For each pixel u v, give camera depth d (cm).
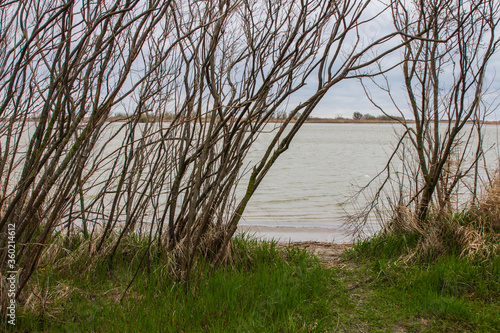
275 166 1833
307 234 756
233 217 431
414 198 529
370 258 495
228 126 423
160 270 417
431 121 553
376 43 340
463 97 488
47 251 432
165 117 484
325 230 789
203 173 438
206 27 360
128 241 486
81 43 301
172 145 451
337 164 1917
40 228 476
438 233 496
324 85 383
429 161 536
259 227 816
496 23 491
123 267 445
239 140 406
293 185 1320
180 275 404
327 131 7706
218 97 410
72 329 327
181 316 345
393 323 358
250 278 416
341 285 424
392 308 380
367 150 2786
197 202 438
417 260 464
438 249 477
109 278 425
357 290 418
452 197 549
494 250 456
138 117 401
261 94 365
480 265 442
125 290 389
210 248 453
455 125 496
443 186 534
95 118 325
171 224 438
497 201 520
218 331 320
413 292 400
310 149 2891
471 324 354
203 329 333
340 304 387
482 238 478
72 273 421
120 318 342
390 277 434
